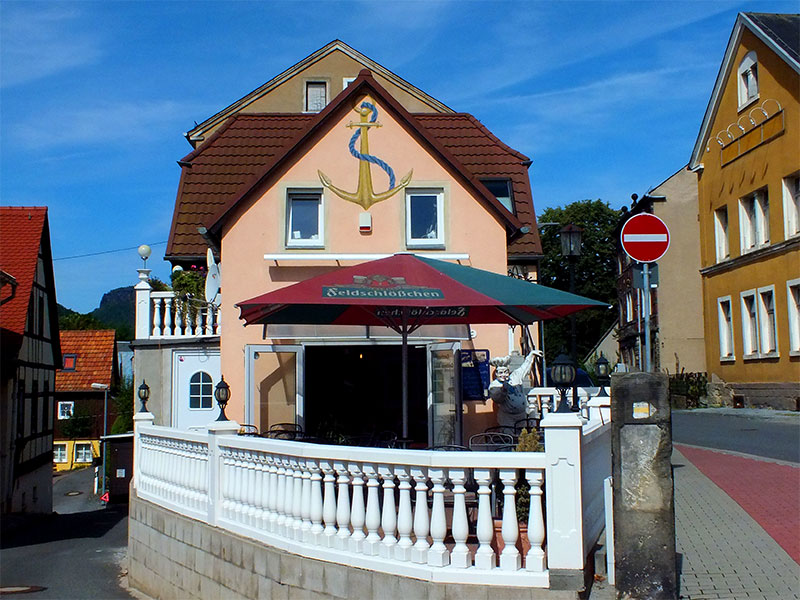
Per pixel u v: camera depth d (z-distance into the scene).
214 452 8.73
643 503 6.01
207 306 16.86
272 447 7.53
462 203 15.57
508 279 9.98
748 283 30.05
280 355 15.13
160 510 10.10
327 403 18.89
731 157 31.06
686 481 11.91
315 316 11.91
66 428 50.34
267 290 15.33
